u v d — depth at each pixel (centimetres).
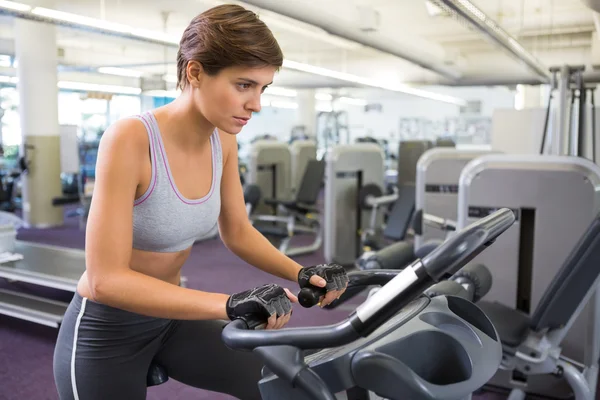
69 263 359
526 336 204
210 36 90
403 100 1797
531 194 246
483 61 1122
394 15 790
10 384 279
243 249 126
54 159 730
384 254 222
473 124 1705
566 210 241
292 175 705
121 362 111
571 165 239
